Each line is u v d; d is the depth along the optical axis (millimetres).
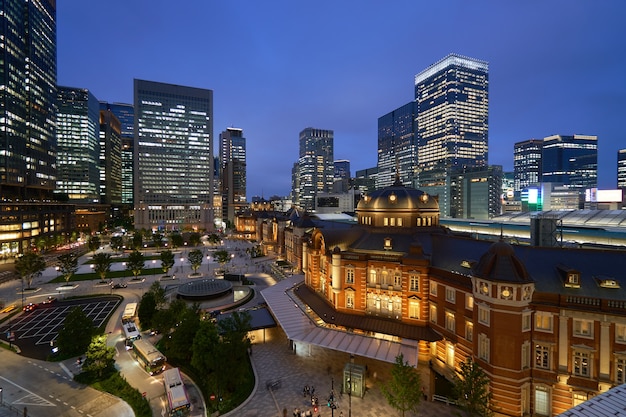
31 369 50594
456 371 42906
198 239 175000
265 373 48750
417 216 63500
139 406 40812
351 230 67688
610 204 190875
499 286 37875
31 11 166750
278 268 115188
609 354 34812
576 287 37594
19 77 158375
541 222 58312
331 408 40344
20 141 158625
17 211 143125
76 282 101500
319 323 58812
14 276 108125
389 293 54969
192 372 49719
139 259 103188
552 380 36719
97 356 46719
